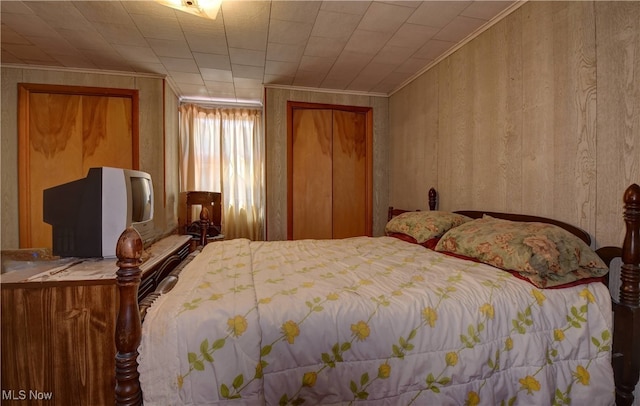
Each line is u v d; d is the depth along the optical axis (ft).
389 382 3.62
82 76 10.27
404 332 3.72
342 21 7.38
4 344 3.64
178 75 10.84
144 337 3.18
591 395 4.05
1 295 3.63
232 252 6.42
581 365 4.14
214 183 13.80
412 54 9.05
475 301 4.04
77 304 3.78
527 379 3.90
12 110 9.84
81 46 8.64
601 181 5.04
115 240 5.02
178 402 3.10
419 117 10.38
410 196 10.93
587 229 5.24
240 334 3.28
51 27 7.66
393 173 12.21
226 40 8.32
